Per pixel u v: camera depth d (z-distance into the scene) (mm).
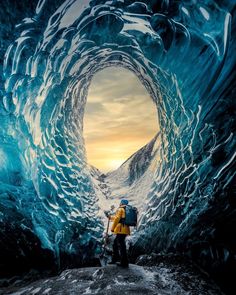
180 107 5363
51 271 4656
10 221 4133
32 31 3824
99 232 7336
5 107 3939
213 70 3867
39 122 5391
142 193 10773
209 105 4070
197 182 4457
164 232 5336
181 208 4914
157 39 4977
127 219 3895
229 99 3547
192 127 4777
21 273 4230
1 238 4016
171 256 4656
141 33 5191
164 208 5762
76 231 6191
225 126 3707
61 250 5230
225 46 3488
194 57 4281
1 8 3258
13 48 3711
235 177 3428
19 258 4230
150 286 3258
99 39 5762
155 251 5344
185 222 4629
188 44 4270
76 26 4648
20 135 4422
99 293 3020
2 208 4023
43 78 4941
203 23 3676
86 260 5980
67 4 3865
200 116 4398
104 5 4406
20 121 4441
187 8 3723
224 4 3213
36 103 5043
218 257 3654
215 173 3932
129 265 3994
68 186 6793
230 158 3578
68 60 5824
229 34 3348
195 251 4184
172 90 5645
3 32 3463
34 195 4723
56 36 4453
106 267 3795
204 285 3572
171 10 4008
